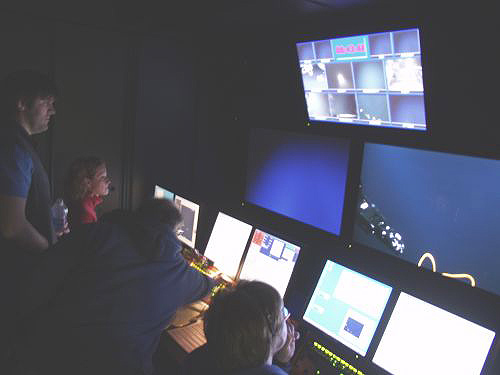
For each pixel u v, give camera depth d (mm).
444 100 2215
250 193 3242
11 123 1862
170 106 3496
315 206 2756
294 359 2021
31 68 2877
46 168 3068
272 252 2520
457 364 1664
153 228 1662
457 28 2109
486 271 1921
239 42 3434
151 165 3508
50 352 1517
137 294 1567
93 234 1610
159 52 3369
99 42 3105
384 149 2225
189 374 1206
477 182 1901
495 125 2098
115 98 3250
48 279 1536
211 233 2982
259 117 3393
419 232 2146
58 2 2887
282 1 2297
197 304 2510
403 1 2168
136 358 1607
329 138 2607
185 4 2727
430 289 2180
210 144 3678
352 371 1922
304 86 2760
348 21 2514
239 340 1125
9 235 1762
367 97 2412
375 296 1997
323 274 2234
